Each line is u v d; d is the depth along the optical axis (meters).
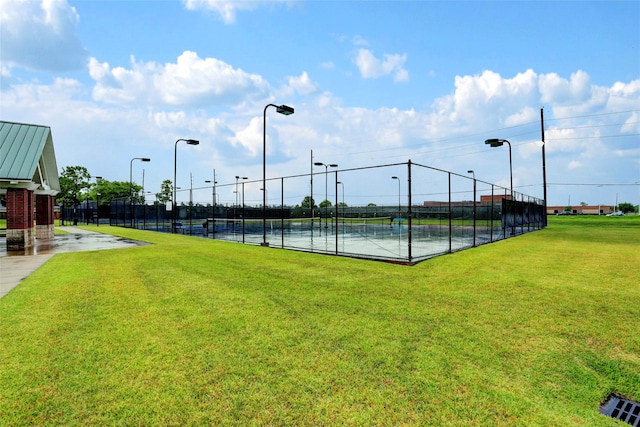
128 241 17.56
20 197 14.03
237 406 2.82
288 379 3.23
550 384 3.15
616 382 3.19
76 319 4.94
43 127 16.59
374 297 6.09
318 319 4.91
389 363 3.55
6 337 4.25
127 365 3.52
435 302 5.76
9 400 2.91
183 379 3.24
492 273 8.23
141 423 2.61
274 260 10.54
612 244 14.79
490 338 4.20
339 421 2.61
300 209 45.19
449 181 12.00
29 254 12.23
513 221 20.00
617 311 5.23
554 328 4.53
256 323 4.75
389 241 18.69
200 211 41.53
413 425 2.56
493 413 2.70
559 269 8.70
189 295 6.28
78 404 2.86
